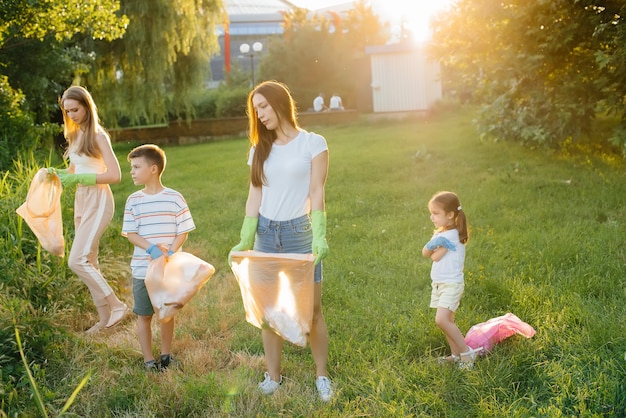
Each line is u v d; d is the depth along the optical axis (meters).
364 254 6.36
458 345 3.89
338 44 30.47
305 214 3.66
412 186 9.84
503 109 12.12
